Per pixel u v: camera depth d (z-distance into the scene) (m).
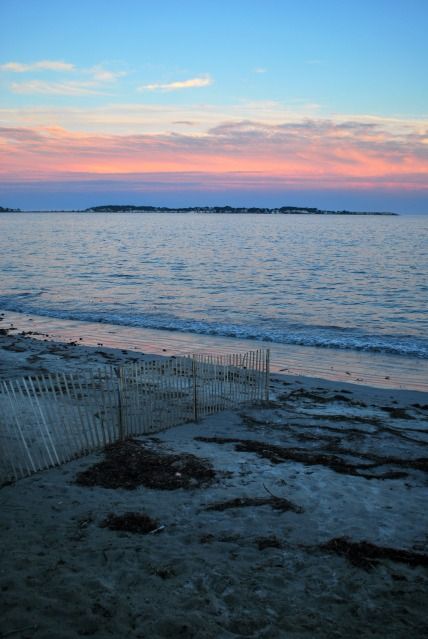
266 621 4.86
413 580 5.58
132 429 10.10
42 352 18.86
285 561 5.86
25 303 32.78
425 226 185.88
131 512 6.88
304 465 8.83
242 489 7.74
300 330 25.11
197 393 12.05
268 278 44.56
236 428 10.91
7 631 4.57
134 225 187.38
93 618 4.77
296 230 146.62
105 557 5.79
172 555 5.89
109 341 22.41
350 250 74.50
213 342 22.45
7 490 7.52
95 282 42.34
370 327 25.88
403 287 39.31
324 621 4.90
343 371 18.05
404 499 7.62
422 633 4.78
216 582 5.41
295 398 13.91
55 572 5.47
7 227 165.25
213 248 77.81
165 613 4.89
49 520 6.65
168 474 8.11
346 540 6.32
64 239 100.25
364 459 9.27
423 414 12.92
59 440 8.75
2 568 5.51
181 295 35.91
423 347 21.77
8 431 9.52
